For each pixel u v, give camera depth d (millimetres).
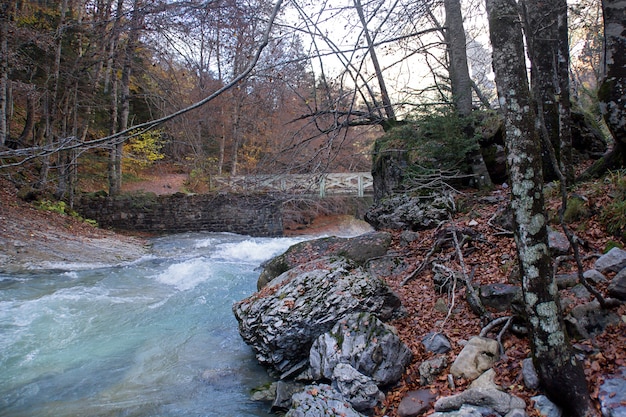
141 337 6184
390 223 8070
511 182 3234
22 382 4816
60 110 15930
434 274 6117
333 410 3627
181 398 4480
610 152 6344
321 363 4328
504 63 3223
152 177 24141
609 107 5926
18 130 18812
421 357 4348
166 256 13070
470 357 3936
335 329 4508
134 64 13867
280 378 4801
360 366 4066
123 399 4461
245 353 5660
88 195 17625
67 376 4973
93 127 19328
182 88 14156
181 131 14188
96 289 8547
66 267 10227
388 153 9445
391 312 5152
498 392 3273
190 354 5617
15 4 12852
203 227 19078
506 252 5766
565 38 6285
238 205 18359
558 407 3111
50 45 12953
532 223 3145
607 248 4715
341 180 18062
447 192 7656
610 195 5422
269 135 15078
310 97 7500
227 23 5078
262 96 8203
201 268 10555
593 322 3717
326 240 7746
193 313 7258
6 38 12359
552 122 7113
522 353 3854
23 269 9555
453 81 7910
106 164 20750
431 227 7496
